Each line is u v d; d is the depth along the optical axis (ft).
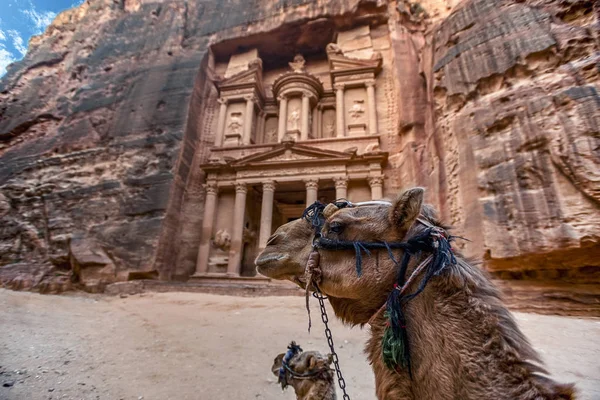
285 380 10.50
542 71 34.63
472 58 41.98
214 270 61.21
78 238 59.77
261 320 30.37
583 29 33.06
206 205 65.92
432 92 47.73
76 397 14.40
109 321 31.01
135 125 72.79
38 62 95.91
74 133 76.54
